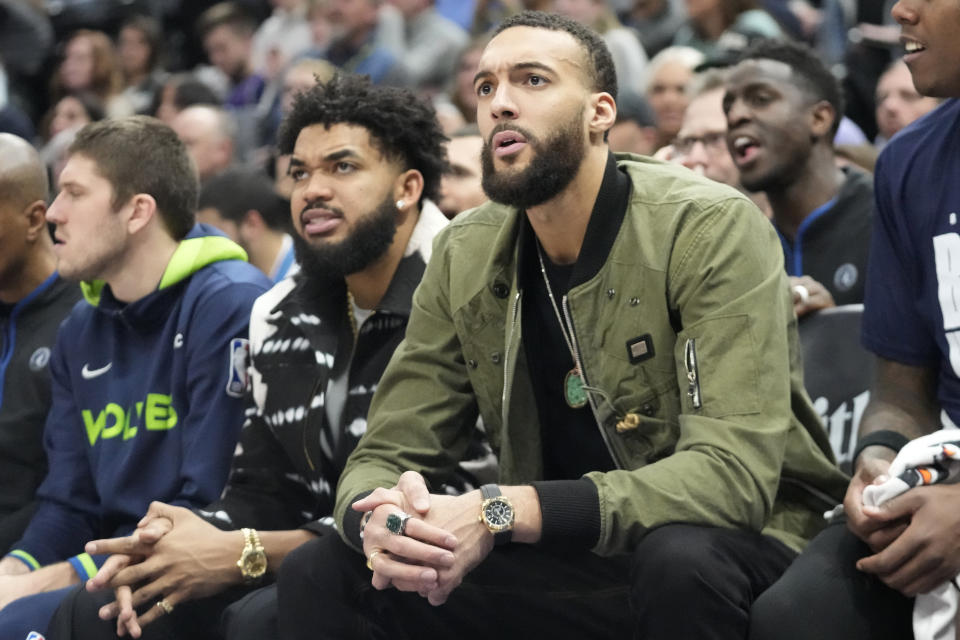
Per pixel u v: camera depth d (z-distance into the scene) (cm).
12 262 556
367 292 459
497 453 395
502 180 364
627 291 367
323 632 364
